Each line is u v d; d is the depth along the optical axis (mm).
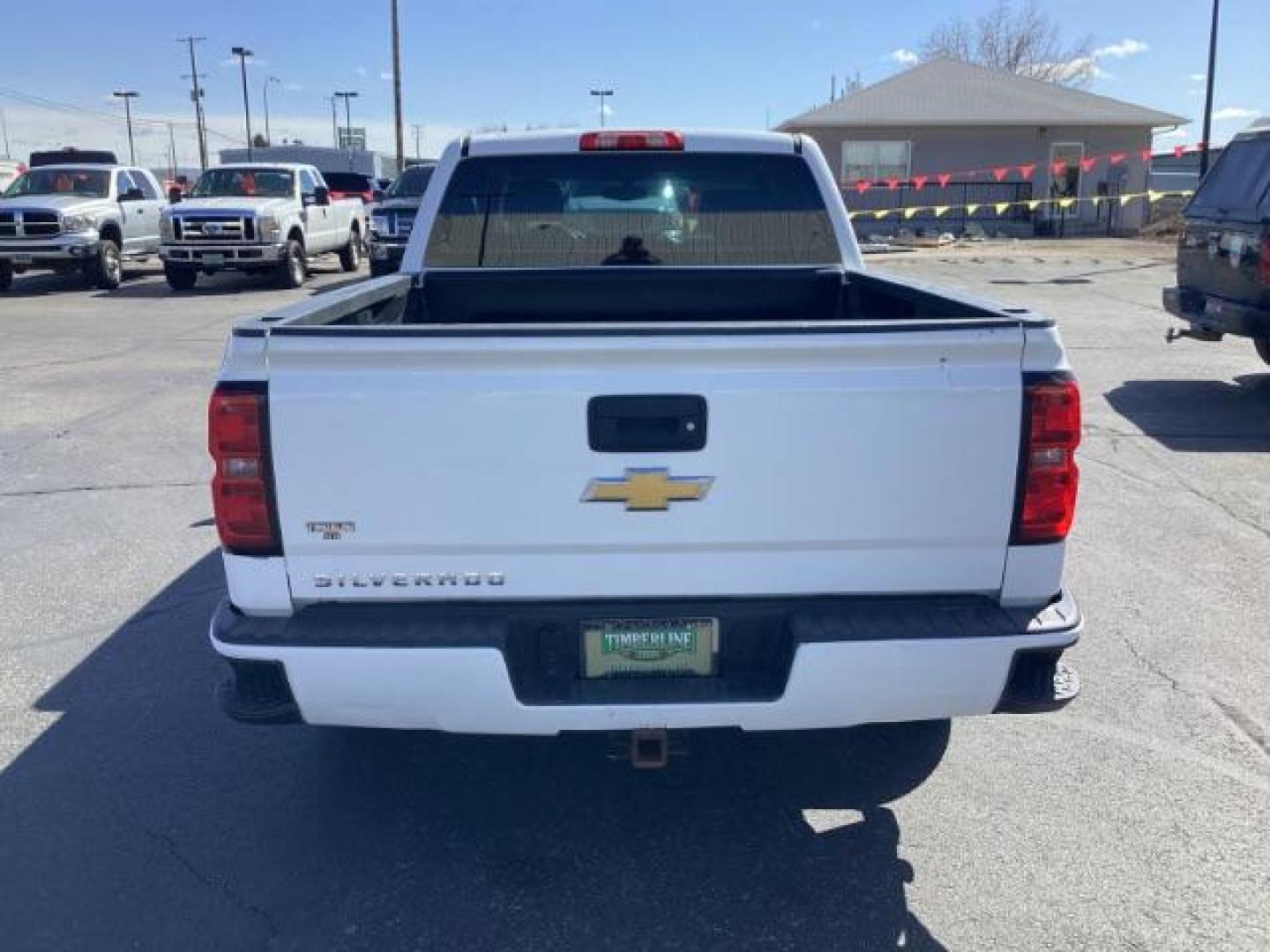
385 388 2713
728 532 2807
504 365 2703
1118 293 17969
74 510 6691
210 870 3275
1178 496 6898
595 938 2988
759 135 4953
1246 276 9297
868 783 3729
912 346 2729
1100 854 3324
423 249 5027
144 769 3826
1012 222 33875
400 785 3721
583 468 2758
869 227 34062
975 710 2902
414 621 2854
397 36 38812
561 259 5074
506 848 3389
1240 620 5023
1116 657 4645
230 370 2723
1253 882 3189
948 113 33375
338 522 2785
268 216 19172
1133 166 34062
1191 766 3814
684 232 5051
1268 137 9461
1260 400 9656
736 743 3977
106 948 2947
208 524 6418
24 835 3445
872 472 2785
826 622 2836
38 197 19766
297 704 2846
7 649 4770
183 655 4707
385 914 3084
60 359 12203
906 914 3072
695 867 3289
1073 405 2789
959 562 2873
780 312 4992
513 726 2857
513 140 4930
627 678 2934
